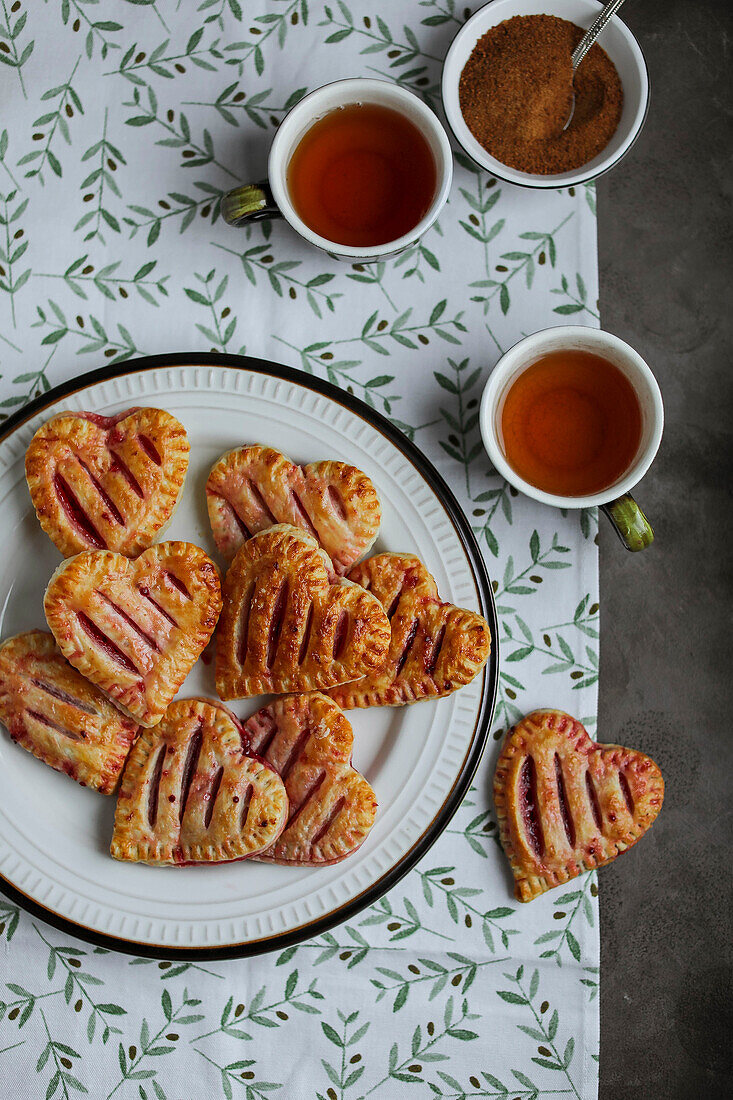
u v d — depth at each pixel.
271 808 0.83
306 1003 0.87
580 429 0.84
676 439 0.90
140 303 0.88
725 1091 0.88
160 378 0.85
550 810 0.86
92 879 0.85
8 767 0.85
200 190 0.88
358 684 0.84
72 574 0.82
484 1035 0.87
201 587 0.82
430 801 0.85
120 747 0.84
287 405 0.85
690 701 0.89
